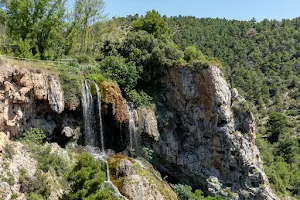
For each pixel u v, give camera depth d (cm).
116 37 4722
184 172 4288
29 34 3994
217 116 4194
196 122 4334
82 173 2305
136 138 3988
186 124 4397
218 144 4206
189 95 4309
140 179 3247
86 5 4903
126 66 4175
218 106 4197
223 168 4188
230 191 4072
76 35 4762
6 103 2670
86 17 4925
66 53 4553
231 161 4138
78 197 2250
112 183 3139
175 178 4453
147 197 3175
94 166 2428
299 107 7725
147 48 4512
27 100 2892
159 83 4497
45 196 2411
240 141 4162
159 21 5191
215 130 4228
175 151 4238
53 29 4169
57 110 3147
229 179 4166
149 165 3881
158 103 4366
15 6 3906
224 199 3984
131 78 4144
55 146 3127
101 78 3756
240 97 4472
